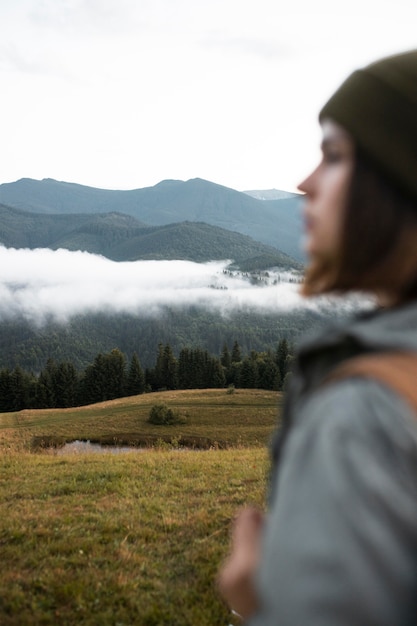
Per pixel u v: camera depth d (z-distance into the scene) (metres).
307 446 0.65
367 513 0.56
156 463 15.02
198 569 7.08
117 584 6.58
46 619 5.88
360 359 0.69
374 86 0.75
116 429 71.12
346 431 0.61
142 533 8.55
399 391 0.62
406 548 0.55
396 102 0.73
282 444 0.83
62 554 7.79
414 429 0.60
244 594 0.82
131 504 10.40
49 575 6.87
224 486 11.73
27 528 8.78
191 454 17.69
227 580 0.86
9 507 10.45
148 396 100.56
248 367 123.94
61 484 12.23
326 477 0.59
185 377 130.75
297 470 0.64
